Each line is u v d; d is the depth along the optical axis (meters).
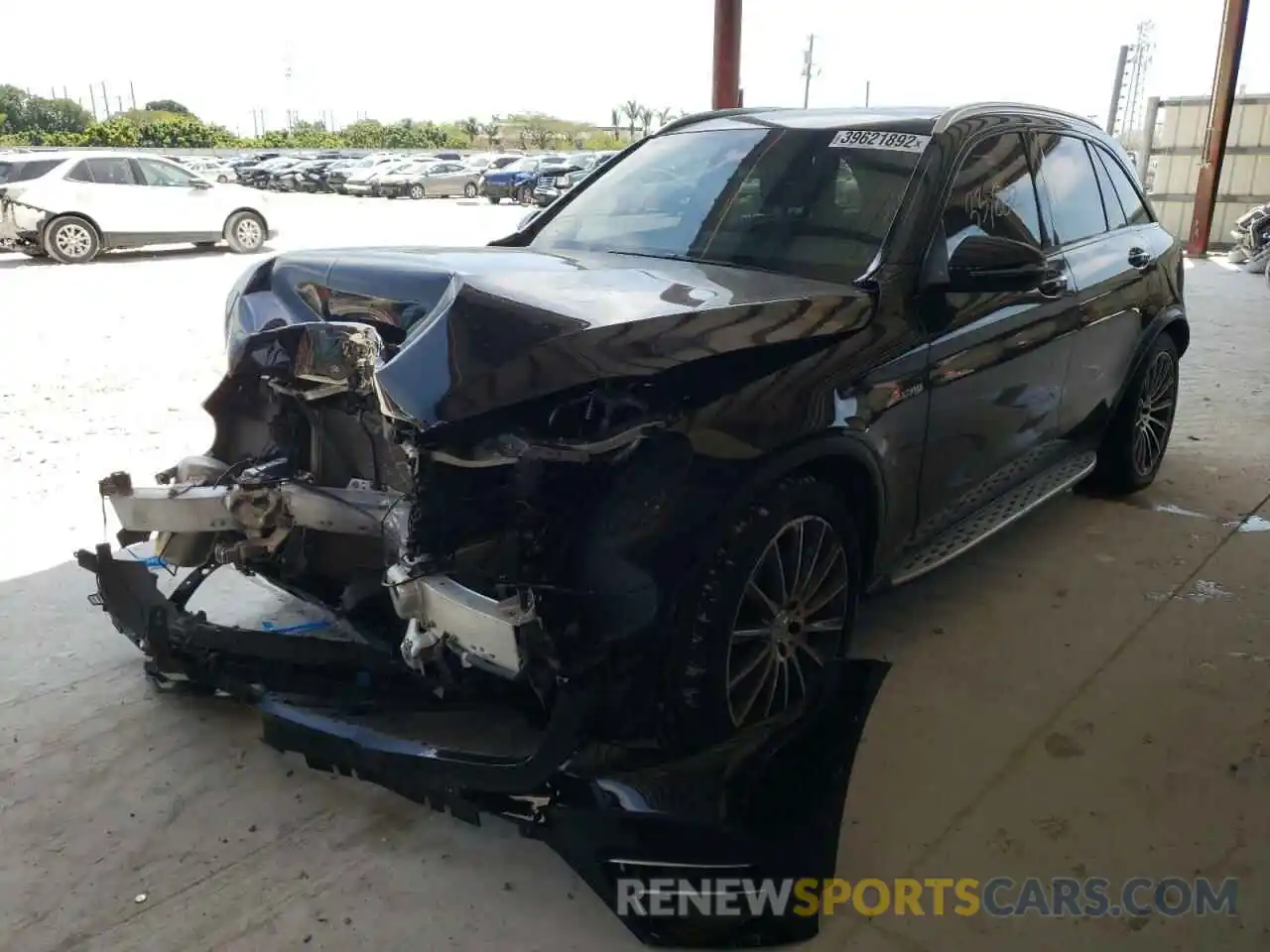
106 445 5.62
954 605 3.80
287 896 2.32
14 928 2.23
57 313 10.00
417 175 35.72
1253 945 2.19
